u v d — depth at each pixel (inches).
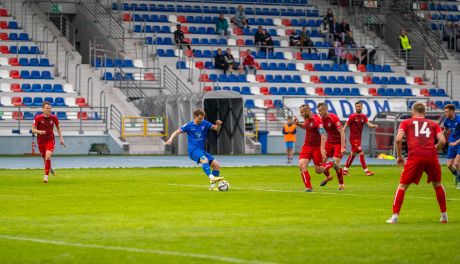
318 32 3654.0
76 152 2704.2
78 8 3378.4
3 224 875.4
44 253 679.1
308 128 1322.6
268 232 808.3
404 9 3875.5
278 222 898.1
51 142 1512.1
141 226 860.0
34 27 3201.3
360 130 1740.9
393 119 2613.2
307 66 3430.1
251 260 643.5
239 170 1887.3
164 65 3137.3
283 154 2812.5
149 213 989.2
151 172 1802.4
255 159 2460.6
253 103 3115.2
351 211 1013.8
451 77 3486.7
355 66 3516.2
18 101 2815.0
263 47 3420.3
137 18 3422.7
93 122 2792.8
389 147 2623.0
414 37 3779.5
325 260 649.0
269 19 3659.0
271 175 1724.9
